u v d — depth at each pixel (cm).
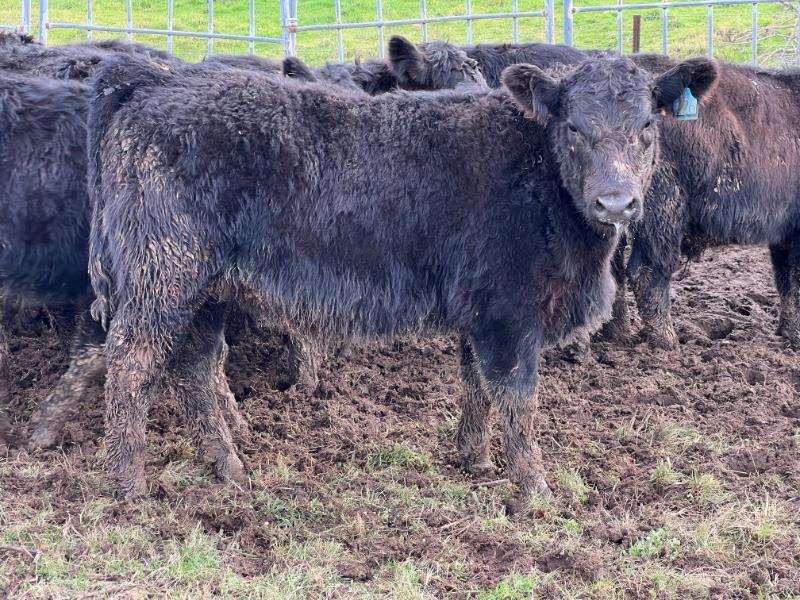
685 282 936
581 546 491
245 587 448
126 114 516
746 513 517
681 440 610
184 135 509
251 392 698
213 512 518
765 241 780
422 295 540
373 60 912
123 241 512
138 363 521
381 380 712
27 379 691
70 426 616
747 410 655
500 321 531
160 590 445
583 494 548
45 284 600
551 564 478
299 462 587
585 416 652
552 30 1017
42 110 593
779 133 765
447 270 535
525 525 518
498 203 523
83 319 605
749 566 471
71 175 591
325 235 521
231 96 521
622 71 517
